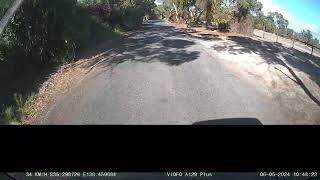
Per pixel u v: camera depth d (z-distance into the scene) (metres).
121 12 37.34
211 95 12.40
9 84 14.21
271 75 15.71
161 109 10.91
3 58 14.75
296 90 13.66
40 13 16.41
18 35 15.57
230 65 17.48
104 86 13.30
